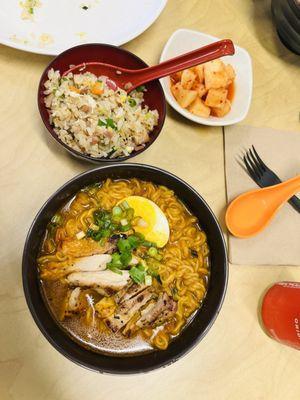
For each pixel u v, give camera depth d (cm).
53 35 30
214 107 30
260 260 30
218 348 28
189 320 27
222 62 30
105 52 28
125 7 31
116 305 25
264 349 29
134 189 29
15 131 28
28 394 25
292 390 29
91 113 27
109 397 26
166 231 28
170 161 30
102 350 25
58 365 26
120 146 28
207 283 28
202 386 27
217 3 35
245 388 28
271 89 34
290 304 27
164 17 33
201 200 27
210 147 31
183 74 29
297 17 31
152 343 26
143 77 28
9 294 26
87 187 28
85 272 26
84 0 31
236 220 30
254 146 32
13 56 29
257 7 35
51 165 28
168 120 31
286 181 30
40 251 26
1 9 29
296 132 34
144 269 26
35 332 26
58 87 27
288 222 31
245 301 29
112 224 27
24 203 27
